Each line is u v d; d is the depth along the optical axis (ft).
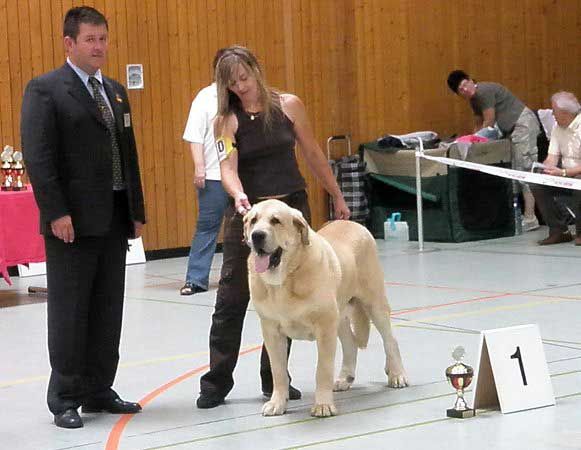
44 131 18.34
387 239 47.57
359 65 50.29
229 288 19.66
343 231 20.08
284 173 19.75
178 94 45.47
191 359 24.11
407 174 46.96
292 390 20.04
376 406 19.12
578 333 25.04
